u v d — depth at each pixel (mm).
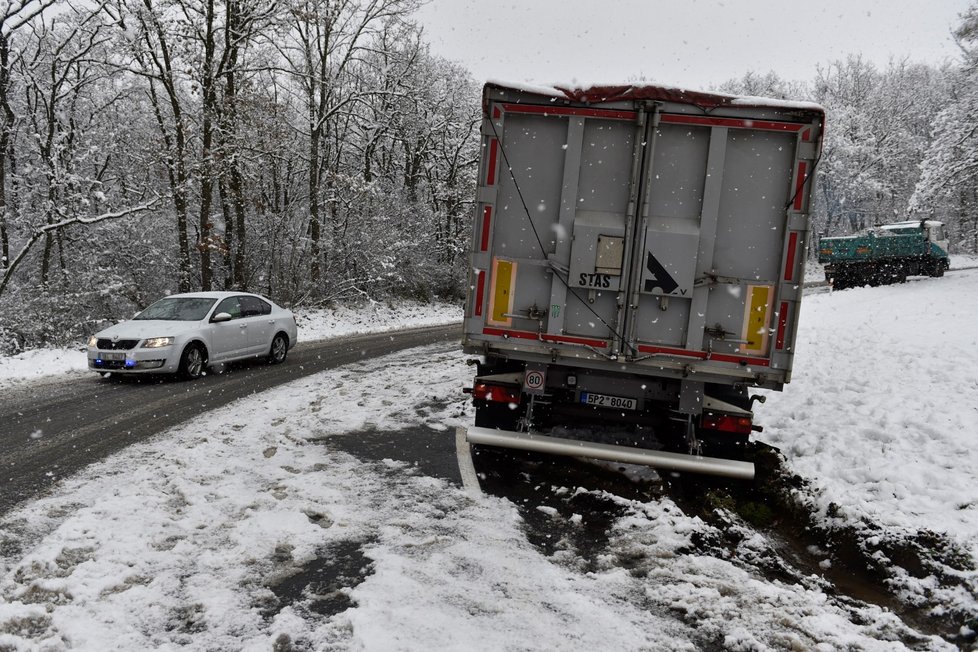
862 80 59156
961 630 4121
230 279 22688
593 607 4035
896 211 60344
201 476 6152
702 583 4449
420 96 28906
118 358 11164
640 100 5754
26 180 20328
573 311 6051
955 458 6426
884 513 5523
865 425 7664
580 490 6266
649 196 5836
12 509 5254
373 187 26672
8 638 3424
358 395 10406
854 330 15398
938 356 10859
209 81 19859
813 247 65188
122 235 20703
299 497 5719
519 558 4711
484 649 3500
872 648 3734
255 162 22172
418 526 5215
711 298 5855
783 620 3992
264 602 3967
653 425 6836
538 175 5996
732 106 5641
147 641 3510
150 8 18844
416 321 26750
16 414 8820
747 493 6555
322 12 23906
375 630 3619
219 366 12680
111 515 5109
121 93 21438
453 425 8578
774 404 9344
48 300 18078
